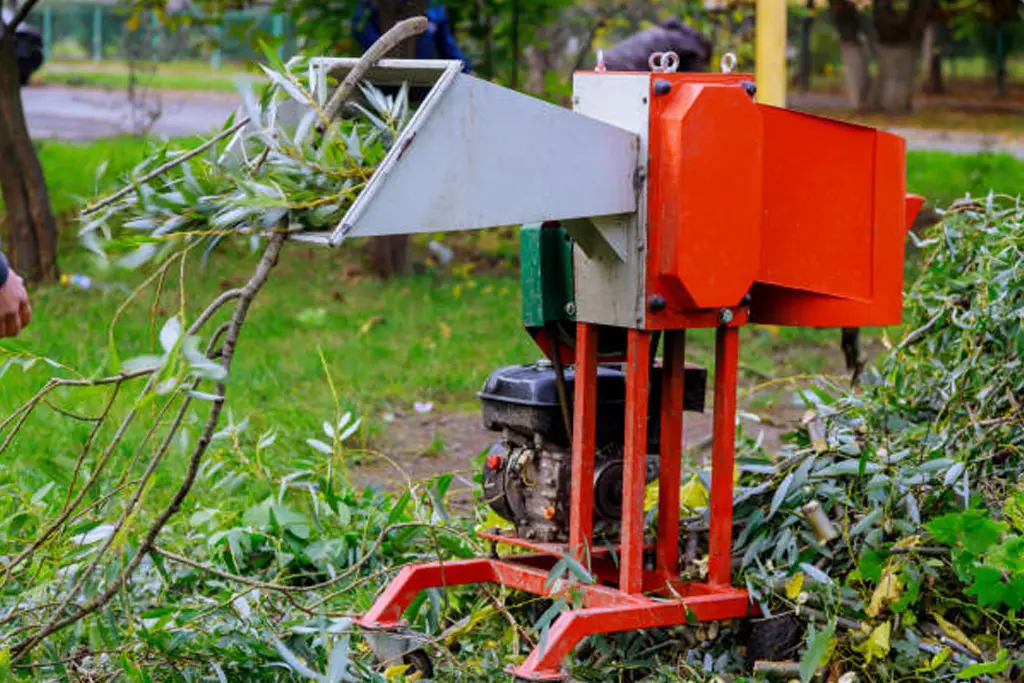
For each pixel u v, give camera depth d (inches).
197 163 198.1
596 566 224.5
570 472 216.8
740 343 458.9
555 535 219.8
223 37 636.7
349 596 240.7
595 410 210.8
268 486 270.5
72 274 555.5
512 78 616.7
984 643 203.8
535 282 212.5
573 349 224.1
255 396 376.8
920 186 774.5
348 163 183.0
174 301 520.4
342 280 575.5
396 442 353.4
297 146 181.2
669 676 205.9
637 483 203.5
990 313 229.9
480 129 182.7
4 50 536.7
